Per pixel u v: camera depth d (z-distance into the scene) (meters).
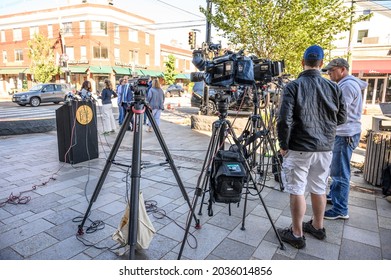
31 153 5.66
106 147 6.29
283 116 2.28
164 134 8.05
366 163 4.11
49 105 17.94
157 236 2.69
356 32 18.27
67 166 4.79
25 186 3.88
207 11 8.44
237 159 2.57
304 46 7.41
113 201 3.42
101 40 27.89
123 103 2.61
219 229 2.83
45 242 2.56
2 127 7.36
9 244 2.53
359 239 2.66
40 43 25.73
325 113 2.35
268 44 7.66
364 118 10.22
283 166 2.53
